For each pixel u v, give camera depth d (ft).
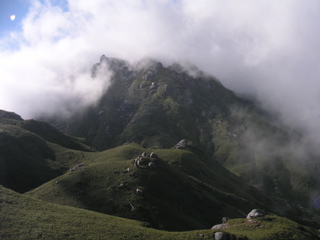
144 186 446.60
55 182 447.42
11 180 523.70
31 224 224.74
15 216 235.20
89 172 479.00
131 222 292.61
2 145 601.62
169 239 236.84
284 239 258.37
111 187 434.30
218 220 447.01
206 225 422.82
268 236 259.19
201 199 484.33
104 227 242.17
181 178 518.37
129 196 417.69
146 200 415.23
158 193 446.60
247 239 251.80
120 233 233.96
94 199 408.87
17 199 277.85
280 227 285.43
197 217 438.40
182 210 437.99
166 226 374.02
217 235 248.11
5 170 536.42
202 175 652.48
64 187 432.66
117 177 463.42
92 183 448.65
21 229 215.10
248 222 306.96
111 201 404.98
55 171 605.31
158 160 531.50
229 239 246.27
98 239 215.51
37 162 609.42
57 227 226.38
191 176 613.11
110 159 652.48
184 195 475.31
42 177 562.66
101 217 281.13
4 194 282.15
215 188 584.81
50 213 257.75
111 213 382.63
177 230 374.02
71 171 500.33
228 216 465.88
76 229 228.22
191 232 263.49
